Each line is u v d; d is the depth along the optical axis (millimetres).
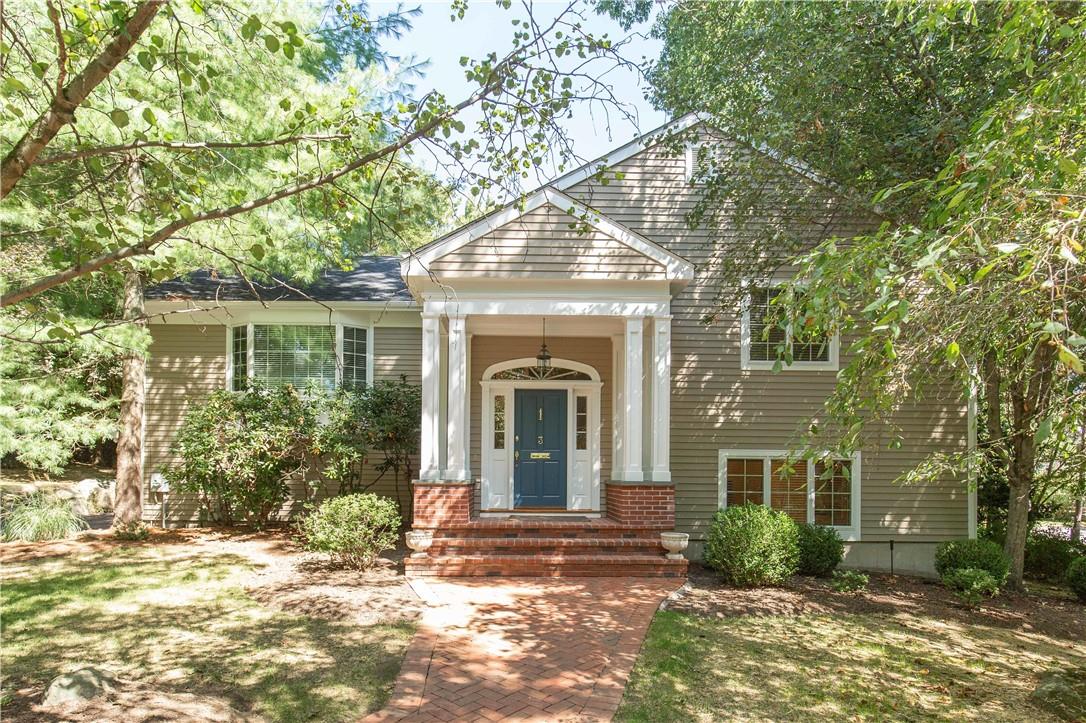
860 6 9289
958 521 12367
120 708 4965
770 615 8625
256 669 6301
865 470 12375
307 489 13586
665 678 6359
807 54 9633
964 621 8891
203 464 11820
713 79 11578
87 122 6941
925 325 4957
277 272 12703
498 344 13094
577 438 13086
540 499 12938
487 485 12844
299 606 8203
